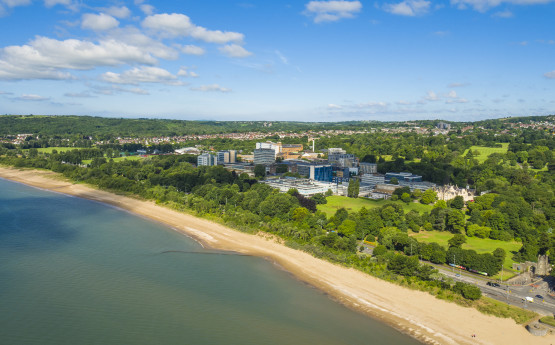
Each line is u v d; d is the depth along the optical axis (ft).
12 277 527.81
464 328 429.38
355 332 419.74
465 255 585.22
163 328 415.44
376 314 458.91
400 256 555.28
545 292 520.42
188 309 458.91
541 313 459.32
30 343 379.35
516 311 458.09
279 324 431.84
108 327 412.77
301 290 518.78
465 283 512.22
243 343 393.29
